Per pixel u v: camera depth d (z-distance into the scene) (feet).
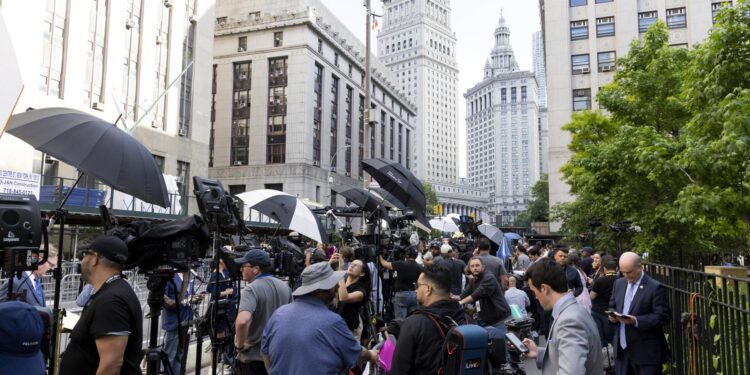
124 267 13.65
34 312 10.80
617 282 20.21
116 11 103.35
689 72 33.30
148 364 13.70
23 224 11.87
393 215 34.22
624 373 18.97
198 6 135.85
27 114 14.64
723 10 29.58
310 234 25.88
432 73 585.22
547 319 33.76
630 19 124.47
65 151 13.21
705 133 31.48
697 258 54.49
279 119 186.60
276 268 22.84
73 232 67.41
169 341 21.99
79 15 93.15
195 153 131.64
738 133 24.99
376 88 254.06
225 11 204.03
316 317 12.07
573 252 31.50
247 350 15.67
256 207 25.81
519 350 12.32
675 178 37.32
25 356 10.53
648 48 53.93
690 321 19.86
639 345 18.31
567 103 125.18
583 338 10.44
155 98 116.98
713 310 17.80
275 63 191.21
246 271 16.75
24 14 80.69
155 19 117.19
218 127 194.29
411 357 11.55
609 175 49.47
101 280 11.57
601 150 50.75
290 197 27.09
